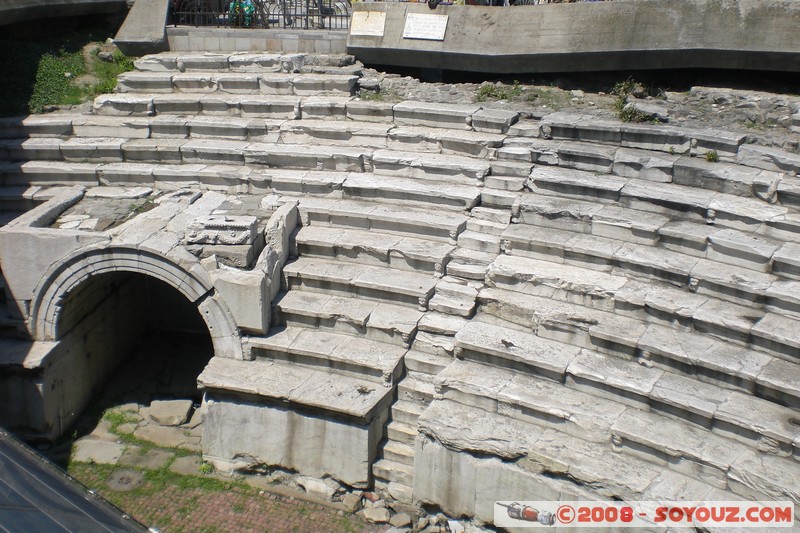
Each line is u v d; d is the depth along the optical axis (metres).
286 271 11.67
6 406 11.30
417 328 10.87
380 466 10.41
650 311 10.10
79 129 14.18
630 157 11.91
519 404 9.59
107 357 13.02
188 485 10.85
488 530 9.64
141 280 13.95
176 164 13.72
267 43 15.82
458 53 14.55
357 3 15.27
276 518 10.34
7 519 6.48
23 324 11.45
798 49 12.44
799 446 8.30
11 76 14.90
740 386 9.16
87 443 11.63
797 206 10.74
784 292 9.66
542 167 12.37
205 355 13.62
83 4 16.61
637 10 13.26
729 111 13.02
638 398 9.35
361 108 13.82
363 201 12.66
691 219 11.12
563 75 14.51
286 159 13.26
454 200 12.10
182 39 16.05
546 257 11.23
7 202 13.12
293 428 10.58
